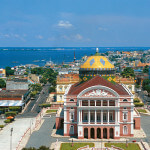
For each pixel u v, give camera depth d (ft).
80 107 387.34
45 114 543.39
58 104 601.62
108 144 364.17
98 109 387.14
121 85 504.84
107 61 479.82
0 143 376.89
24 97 625.00
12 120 501.97
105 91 387.34
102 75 467.11
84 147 351.46
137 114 442.09
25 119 513.45
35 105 643.86
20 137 402.31
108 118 387.96
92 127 387.55
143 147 352.90
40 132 423.23
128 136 397.80
